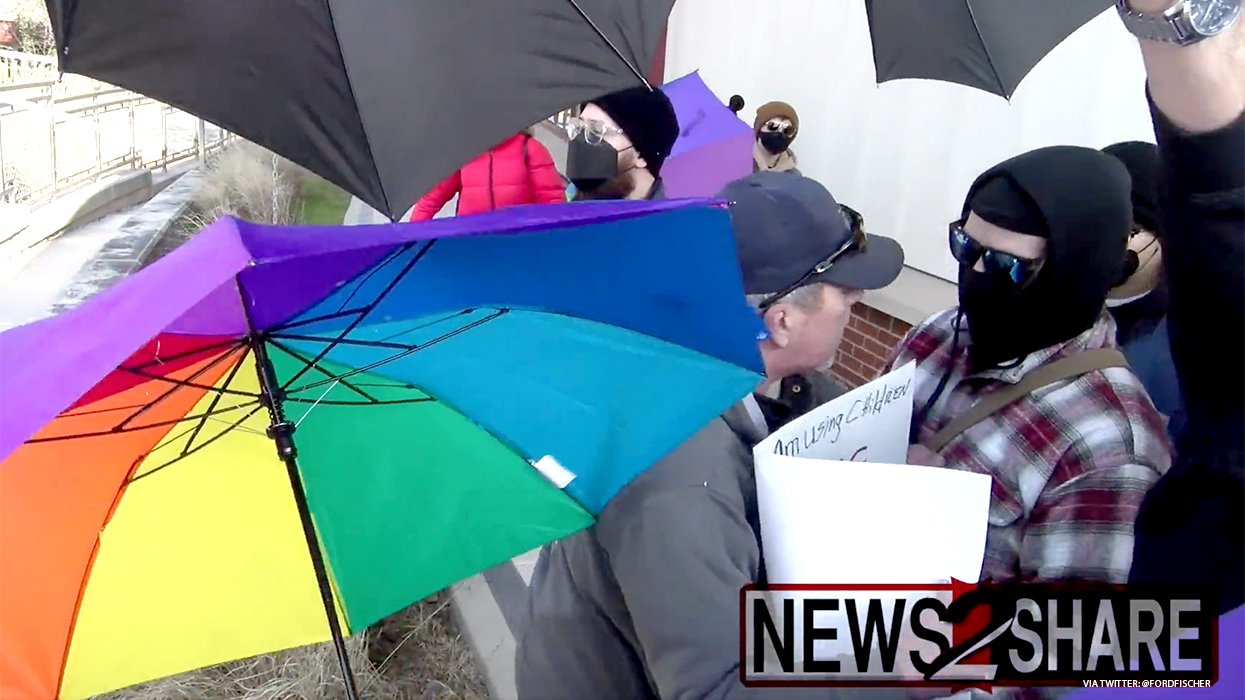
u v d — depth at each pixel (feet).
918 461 4.56
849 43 14.17
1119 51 8.66
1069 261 4.00
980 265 4.32
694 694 3.54
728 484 3.94
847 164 14.21
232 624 3.61
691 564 3.65
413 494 3.80
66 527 3.39
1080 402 4.15
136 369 3.23
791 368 4.98
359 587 3.72
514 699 9.21
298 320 3.45
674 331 3.90
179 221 25.26
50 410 2.19
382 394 3.78
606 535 3.89
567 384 3.86
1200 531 3.44
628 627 4.21
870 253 4.65
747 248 4.64
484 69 5.08
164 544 3.57
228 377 3.47
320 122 5.13
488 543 3.79
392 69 5.07
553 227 2.93
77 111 27.30
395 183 5.12
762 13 17.35
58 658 3.39
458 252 3.41
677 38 22.70
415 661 10.32
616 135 9.70
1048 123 9.75
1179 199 3.23
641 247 3.56
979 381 4.61
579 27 5.04
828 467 3.29
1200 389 3.38
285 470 3.72
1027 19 5.27
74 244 22.71
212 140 35.45
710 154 13.10
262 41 5.05
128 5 5.15
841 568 3.40
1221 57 2.93
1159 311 4.67
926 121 12.10
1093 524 3.93
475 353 3.80
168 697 9.30
